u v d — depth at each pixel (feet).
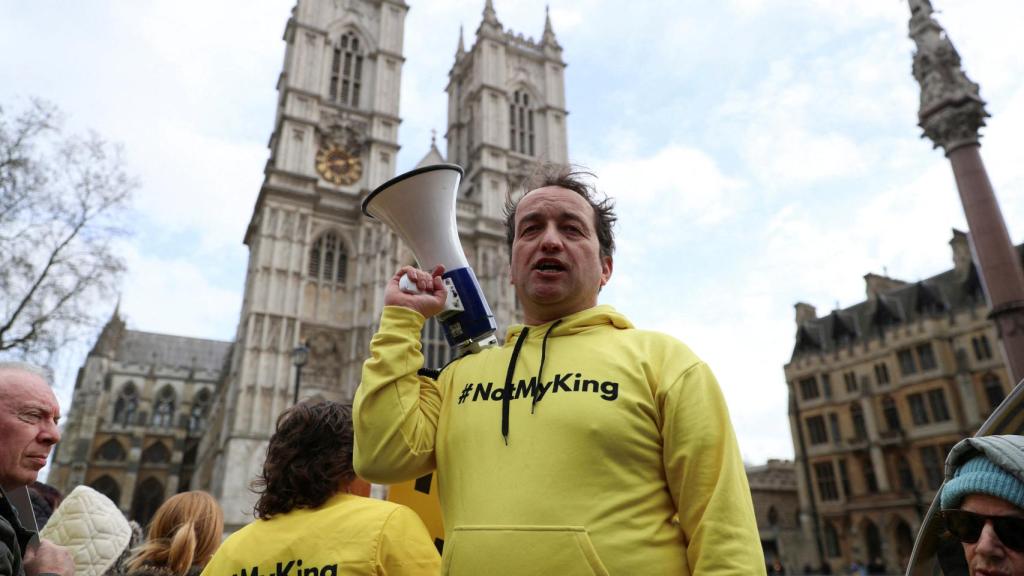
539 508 7.47
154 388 239.50
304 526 11.30
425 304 9.86
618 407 8.01
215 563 11.73
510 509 7.60
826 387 166.09
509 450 8.11
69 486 207.82
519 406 8.48
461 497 8.29
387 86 167.43
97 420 222.28
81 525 16.24
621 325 9.85
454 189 11.41
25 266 74.18
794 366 175.11
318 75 158.40
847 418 159.43
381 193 11.03
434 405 9.89
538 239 10.00
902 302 157.38
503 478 7.91
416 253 11.19
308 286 141.79
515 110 189.88
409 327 9.61
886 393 151.43
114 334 240.53
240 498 114.42
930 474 139.13
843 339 168.45
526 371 8.93
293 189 143.23
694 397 8.10
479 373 9.53
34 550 13.20
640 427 7.97
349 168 155.02
